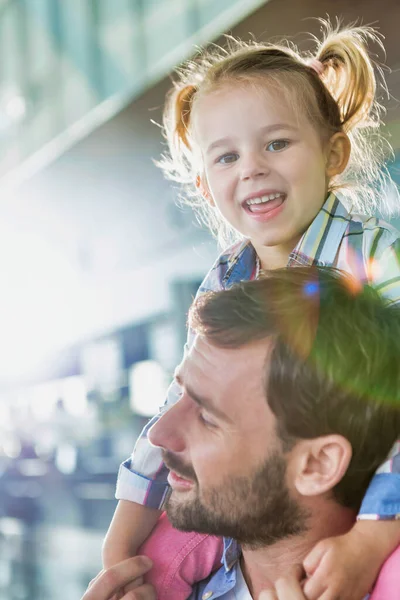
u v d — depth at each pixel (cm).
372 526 104
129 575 125
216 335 108
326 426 102
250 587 117
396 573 100
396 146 297
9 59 1144
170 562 127
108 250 1238
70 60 994
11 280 1442
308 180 155
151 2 803
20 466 1170
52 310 1384
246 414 105
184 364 111
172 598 126
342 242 148
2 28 1142
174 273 1084
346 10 569
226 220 162
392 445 107
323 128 165
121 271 1203
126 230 1162
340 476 102
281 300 107
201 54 209
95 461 1149
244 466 105
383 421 105
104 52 910
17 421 1282
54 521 945
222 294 112
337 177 175
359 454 105
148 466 141
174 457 109
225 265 166
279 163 155
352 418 103
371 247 143
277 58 165
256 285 111
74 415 1255
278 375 103
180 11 734
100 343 1281
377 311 108
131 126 980
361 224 148
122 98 898
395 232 144
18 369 1371
